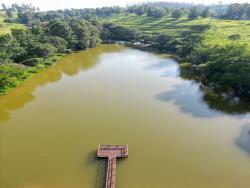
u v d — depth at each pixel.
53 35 109.88
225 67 64.75
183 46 99.69
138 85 70.50
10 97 62.59
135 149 42.31
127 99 61.31
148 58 99.56
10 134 47.06
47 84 71.50
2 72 65.62
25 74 74.31
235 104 58.38
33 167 38.50
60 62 93.62
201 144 43.59
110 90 67.00
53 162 39.47
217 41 86.44
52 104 58.91
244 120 51.22
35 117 53.00
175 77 76.88
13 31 106.00
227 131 47.38
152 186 34.75
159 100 60.69
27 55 85.56
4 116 53.72
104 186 34.88
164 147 42.84
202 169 37.81
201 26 122.94
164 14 172.00
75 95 63.81
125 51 112.00
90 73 81.50
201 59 80.44
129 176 36.50
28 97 62.72
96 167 38.34
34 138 45.66
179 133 46.84
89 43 116.94
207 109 56.03
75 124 50.03
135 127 48.88
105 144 43.41
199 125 49.44
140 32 133.38
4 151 42.25
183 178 36.16
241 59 63.28
